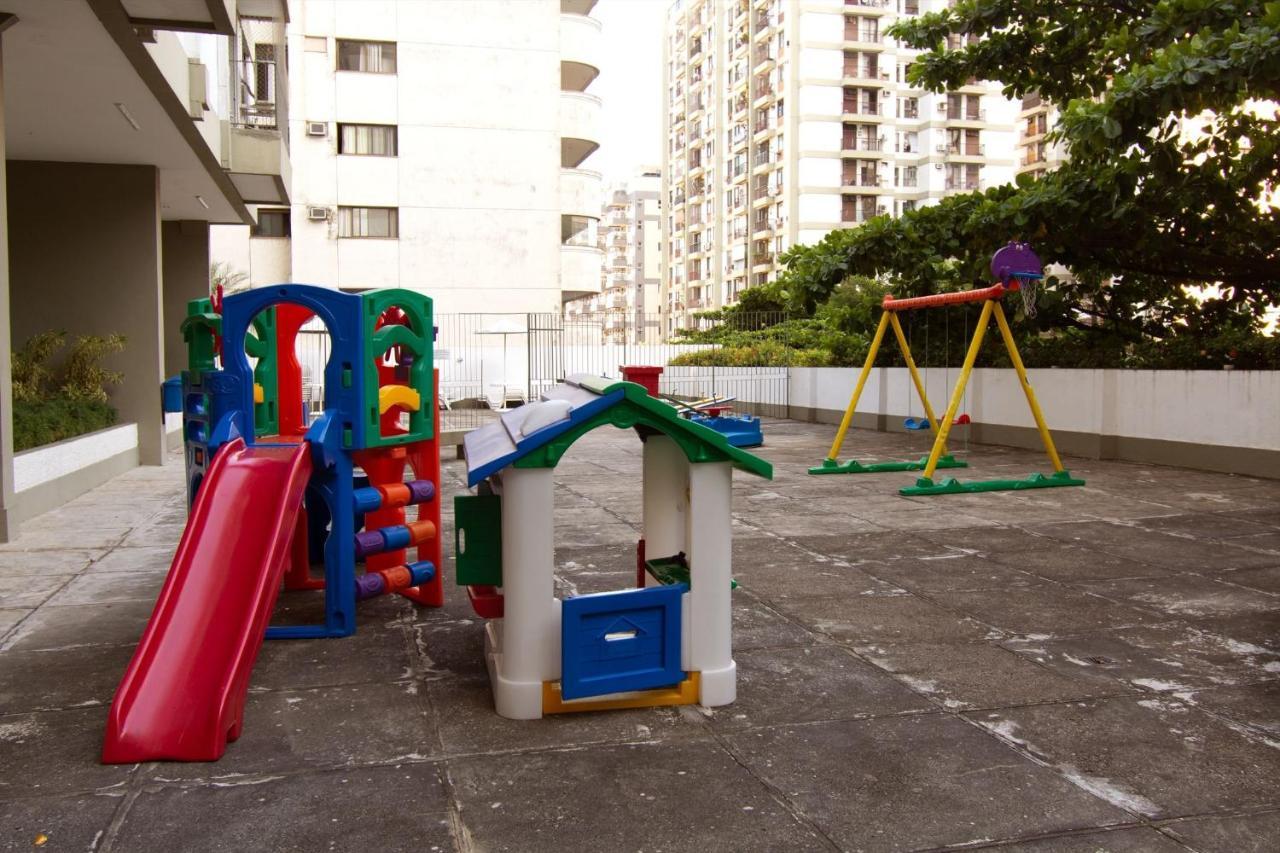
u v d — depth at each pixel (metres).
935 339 16.25
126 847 2.72
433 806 2.99
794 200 72.06
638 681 3.81
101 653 4.56
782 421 19.98
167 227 16.22
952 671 4.30
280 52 13.60
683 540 4.64
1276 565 6.40
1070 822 2.90
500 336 29.72
